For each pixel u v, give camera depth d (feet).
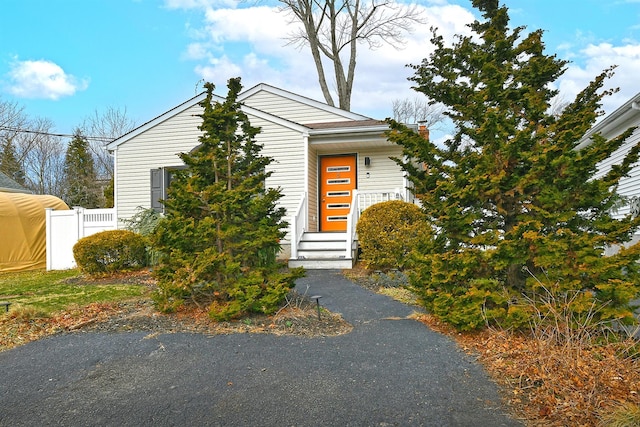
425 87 16.37
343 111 42.86
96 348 13.97
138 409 9.69
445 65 16.34
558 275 13.21
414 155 16.02
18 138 102.83
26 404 10.09
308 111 43.52
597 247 13.29
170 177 38.32
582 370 10.33
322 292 22.00
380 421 8.96
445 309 14.69
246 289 16.75
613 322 12.82
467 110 15.14
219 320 16.38
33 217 44.88
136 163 39.19
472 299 14.40
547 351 11.37
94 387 10.98
